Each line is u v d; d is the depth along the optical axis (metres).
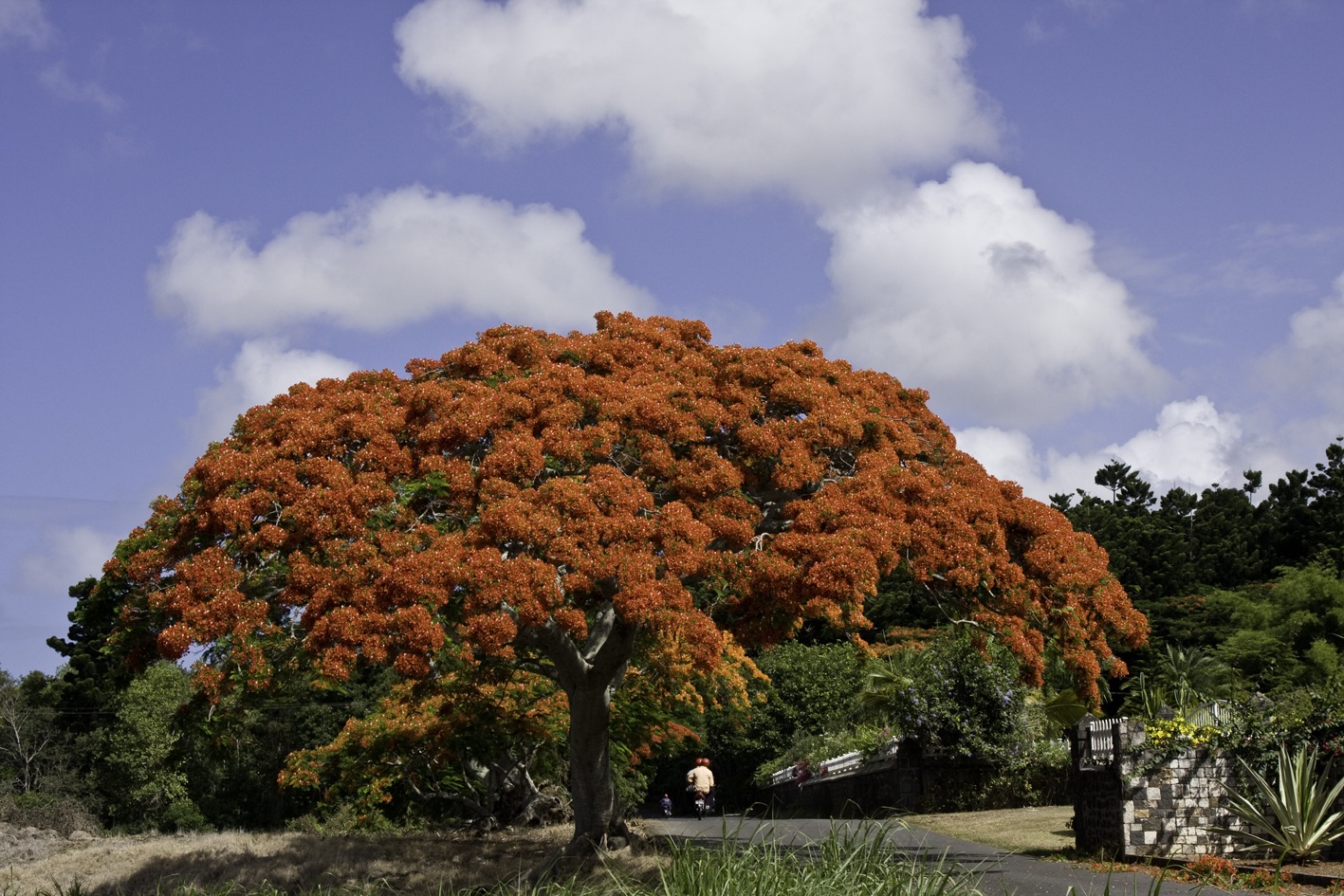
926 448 18.27
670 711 27.11
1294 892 12.56
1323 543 46.88
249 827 47.06
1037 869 14.62
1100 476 63.75
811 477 16.44
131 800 45.91
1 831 27.34
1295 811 14.69
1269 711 16.03
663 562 14.80
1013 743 25.86
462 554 14.19
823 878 7.92
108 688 47.88
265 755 47.66
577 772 17.09
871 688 27.84
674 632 14.38
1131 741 15.80
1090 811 16.61
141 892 16.75
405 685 23.53
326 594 13.93
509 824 25.83
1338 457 51.62
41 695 49.03
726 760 44.31
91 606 15.78
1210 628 41.56
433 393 16.23
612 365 17.83
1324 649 34.88
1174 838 15.57
